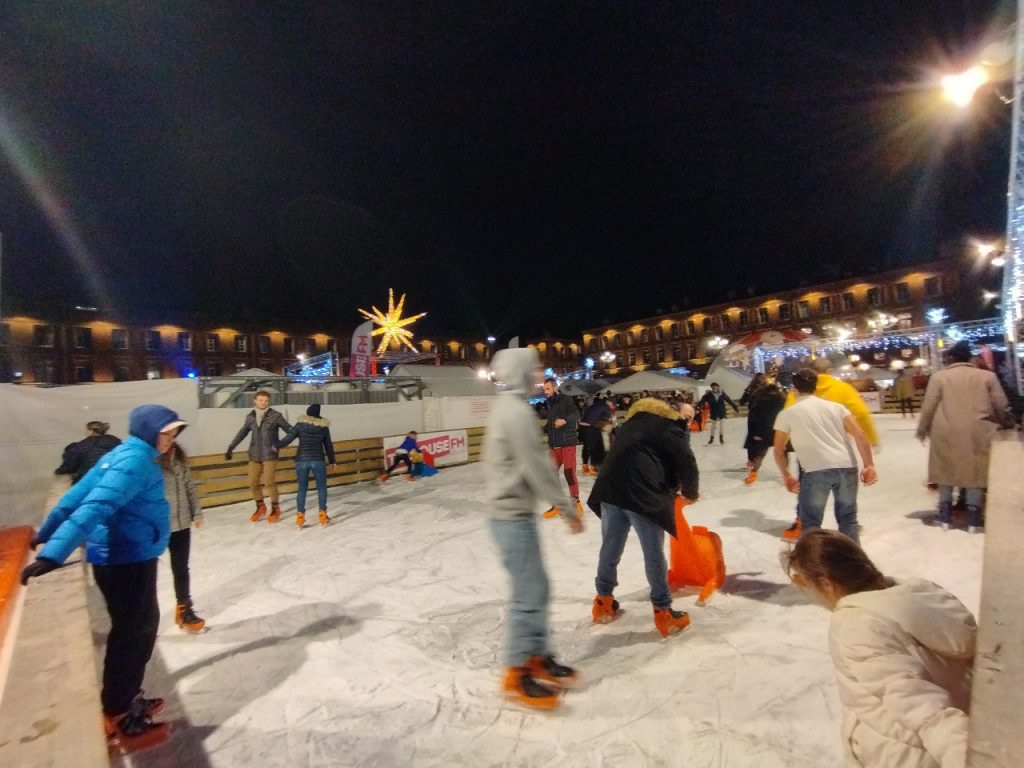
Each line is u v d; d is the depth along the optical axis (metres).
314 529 7.78
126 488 2.69
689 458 3.75
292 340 63.69
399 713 3.11
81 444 6.96
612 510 3.91
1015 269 8.55
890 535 5.53
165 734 2.97
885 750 1.45
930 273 50.22
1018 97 5.97
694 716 2.87
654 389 28.44
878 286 53.34
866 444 4.38
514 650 3.01
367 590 5.12
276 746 2.88
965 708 1.51
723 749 2.61
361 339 18.77
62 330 50.62
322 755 2.79
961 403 5.32
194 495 4.45
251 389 11.88
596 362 76.12
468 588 5.04
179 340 56.81
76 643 2.13
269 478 8.47
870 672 1.50
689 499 3.84
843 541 1.77
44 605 2.59
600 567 4.02
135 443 2.87
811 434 4.40
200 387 11.22
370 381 15.35
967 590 4.14
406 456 12.38
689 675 3.25
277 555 6.51
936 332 23.73
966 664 1.55
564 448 7.89
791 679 3.13
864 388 23.64
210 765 2.76
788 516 6.73
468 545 6.43
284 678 3.57
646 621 4.01
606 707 3.01
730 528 6.33
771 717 2.81
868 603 1.60
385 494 10.39
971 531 5.41
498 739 2.82
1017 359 9.27
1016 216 7.95
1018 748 0.94
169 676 3.68
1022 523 1.78
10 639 2.44
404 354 28.78
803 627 3.73
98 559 2.91
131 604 2.94
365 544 6.76
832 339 25.42
